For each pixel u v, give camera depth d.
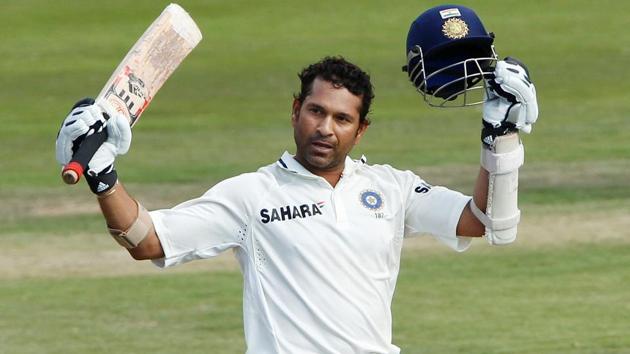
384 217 16.64
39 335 35.84
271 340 16.25
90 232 51.44
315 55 105.31
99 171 15.38
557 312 37.88
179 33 16.48
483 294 40.28
